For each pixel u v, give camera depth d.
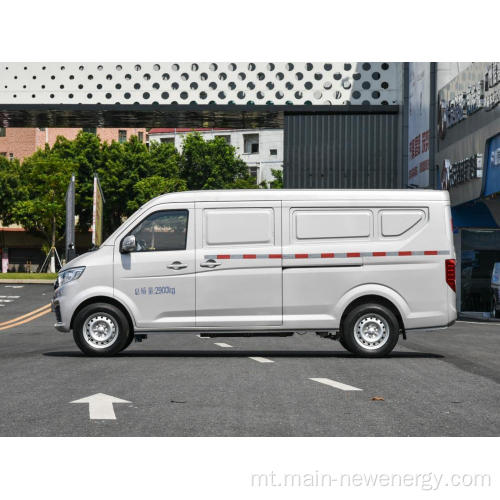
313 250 12.14
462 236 27.94
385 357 12.14
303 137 33.84
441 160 28.12
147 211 12.23
